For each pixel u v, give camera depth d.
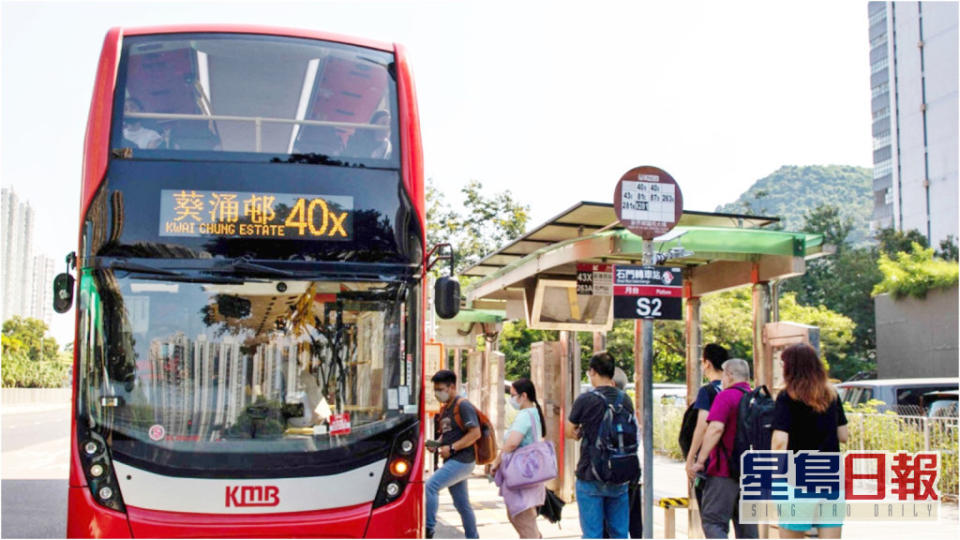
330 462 6.36
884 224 72.31
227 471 6.22
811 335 8.67
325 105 7.16
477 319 17.19
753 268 9.94
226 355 6.41
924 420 12.64
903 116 68.31
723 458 7.12
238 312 6.49
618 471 7.38
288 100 7.09
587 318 12.40
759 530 7.93
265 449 6.30
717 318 33.25
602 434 7.45
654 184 7.18
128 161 6.55
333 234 6.69
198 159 6.63
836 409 6.35
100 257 6.40
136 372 6.30
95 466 6.14
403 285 6.75
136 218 6.48
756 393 7.12
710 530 7.07
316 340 6.54
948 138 63.97
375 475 6.43
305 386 6.46
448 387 8.88
